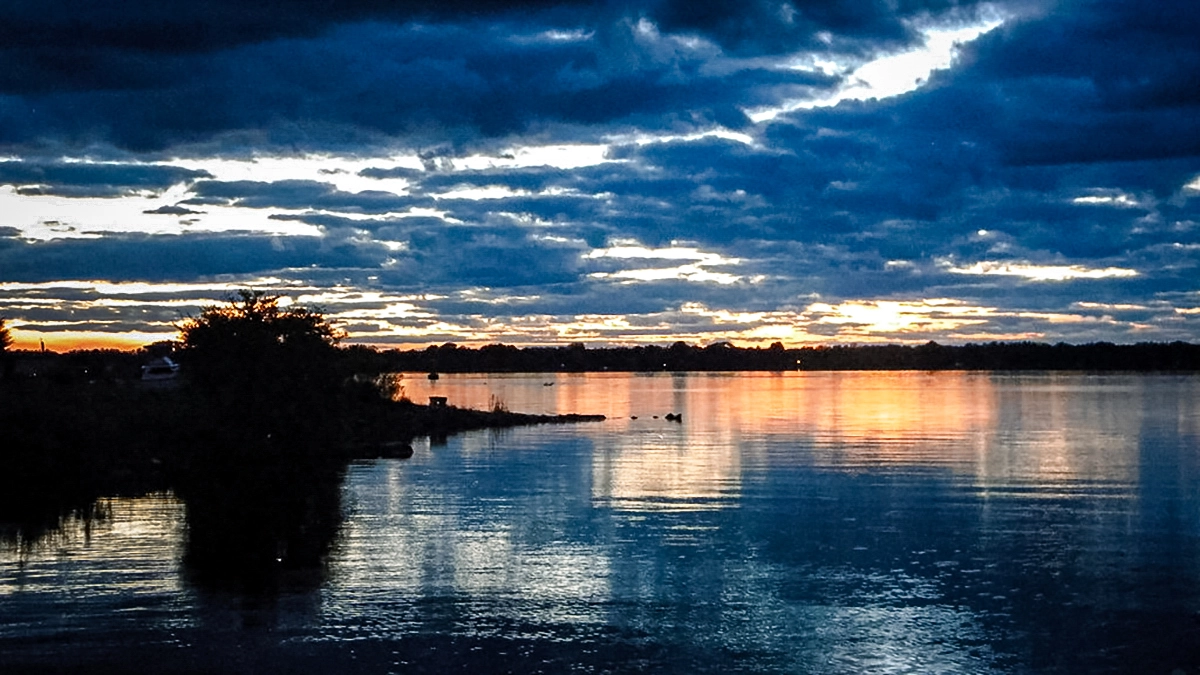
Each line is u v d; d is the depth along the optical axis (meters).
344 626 16.91
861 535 24.67
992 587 19.50
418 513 28.14
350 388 44.03
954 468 39.53
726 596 18.91
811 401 109.75
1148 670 14.82
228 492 32.78
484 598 18.70
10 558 22.03
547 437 56.41
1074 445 50.22
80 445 34.72
